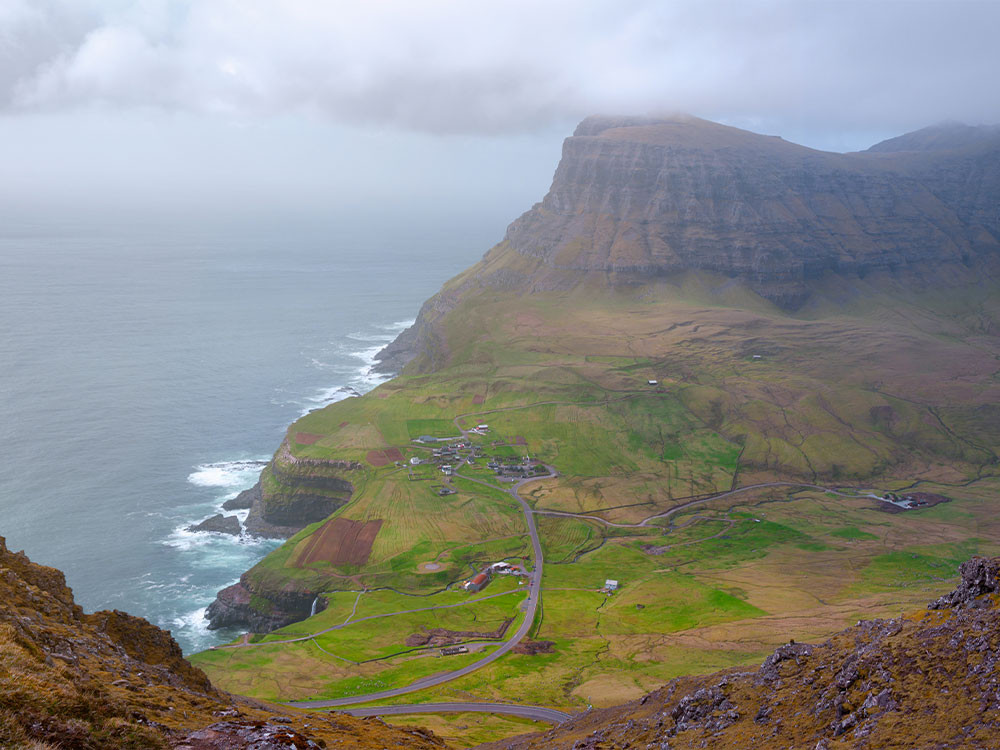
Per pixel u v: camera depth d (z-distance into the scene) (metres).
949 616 71.62
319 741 52.47
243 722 47.25
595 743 86.00
